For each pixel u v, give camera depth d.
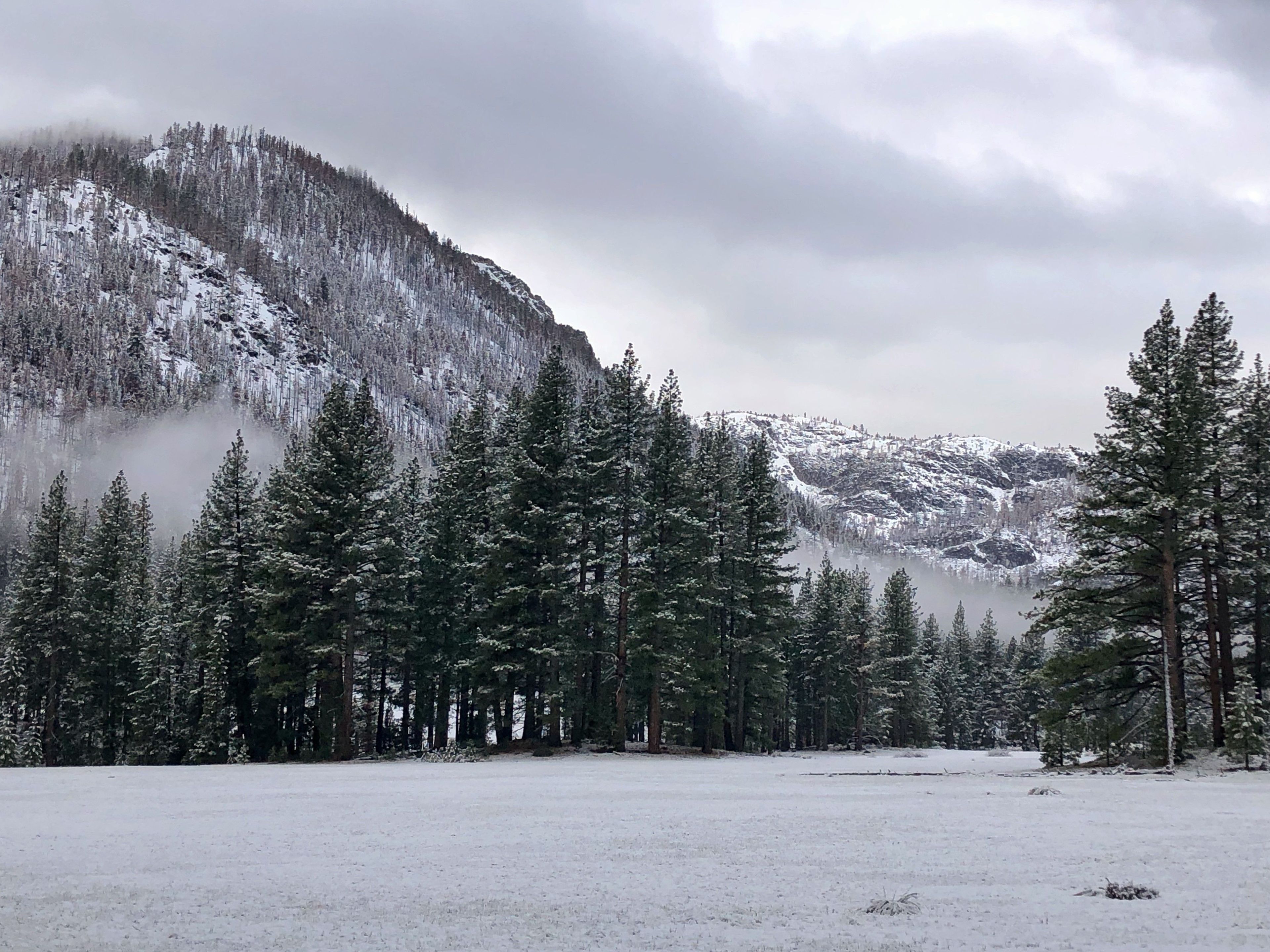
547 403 47.09
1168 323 35.62
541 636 44.16
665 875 10.66
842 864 11.31
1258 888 9.58
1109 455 34.78
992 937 7.62
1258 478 36.28
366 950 7.46
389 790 22.28
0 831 14.52
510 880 10.36
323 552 44.78
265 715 46.59
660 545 45.47
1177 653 32.91
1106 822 15.36
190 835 14.03
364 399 47.28
